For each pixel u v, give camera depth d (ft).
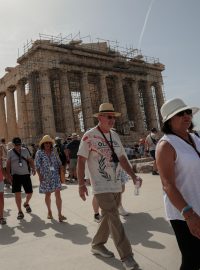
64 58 168.25
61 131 176.55
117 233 18.04
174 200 11.14
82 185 19.13
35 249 22.80
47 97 158.20
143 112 209.26
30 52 164.86
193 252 11.44
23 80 178.40
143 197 35.94
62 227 27.78
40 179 30.37
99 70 181.57
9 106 189.78
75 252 21.31
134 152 112.27
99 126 19.72
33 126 164.96
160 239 22.12
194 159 11.73
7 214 34.88
